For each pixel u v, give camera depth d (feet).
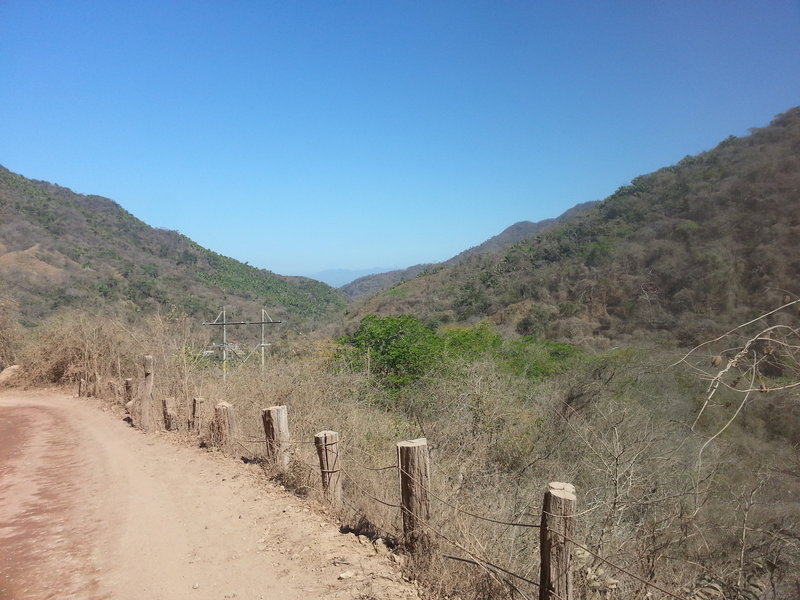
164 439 29.99
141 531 16.49
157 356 43.47
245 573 13.39
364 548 14.56
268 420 21.39
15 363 75.56
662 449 23.62
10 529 17.12
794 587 14.55
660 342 54.70
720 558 16.28
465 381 31.99
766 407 26.58
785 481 21.47
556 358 49.11
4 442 32.24
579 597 12.87
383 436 27.99
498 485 20.77
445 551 13.50
